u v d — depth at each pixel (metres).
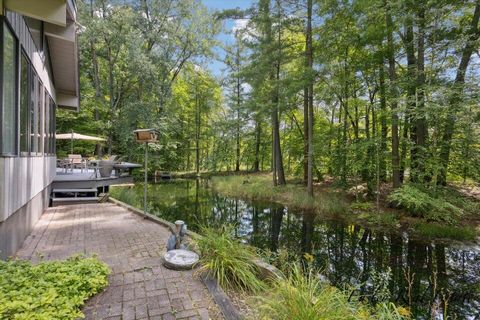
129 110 16.31
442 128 7.23
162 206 10.59
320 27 9.45
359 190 10.47
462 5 6.82
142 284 2.79
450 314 3.63
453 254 5.82
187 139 23.50
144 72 16.00
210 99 22.83
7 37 3.15
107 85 18.31
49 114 6.90
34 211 4.94
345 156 10.23
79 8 14.90
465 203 7.09
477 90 6.31
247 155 21.00
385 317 2.44
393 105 8.13
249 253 3.44
